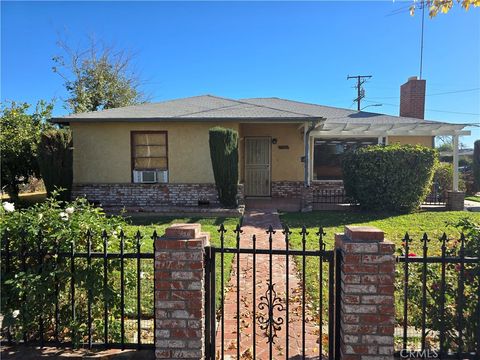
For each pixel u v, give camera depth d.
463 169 27.09
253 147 15.12
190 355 3.02
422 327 3.15
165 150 12.84
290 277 5.46
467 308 3.25
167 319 3.03
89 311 3.40
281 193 15.09
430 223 9.66
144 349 3.37
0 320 3.54
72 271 3.38
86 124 12.76
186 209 11.41
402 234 8.33
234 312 4.32
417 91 17.38
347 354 2.87
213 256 3.19
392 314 2.84
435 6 4.72
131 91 29.91
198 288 3.01
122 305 3.38
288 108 17.23
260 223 9.95
